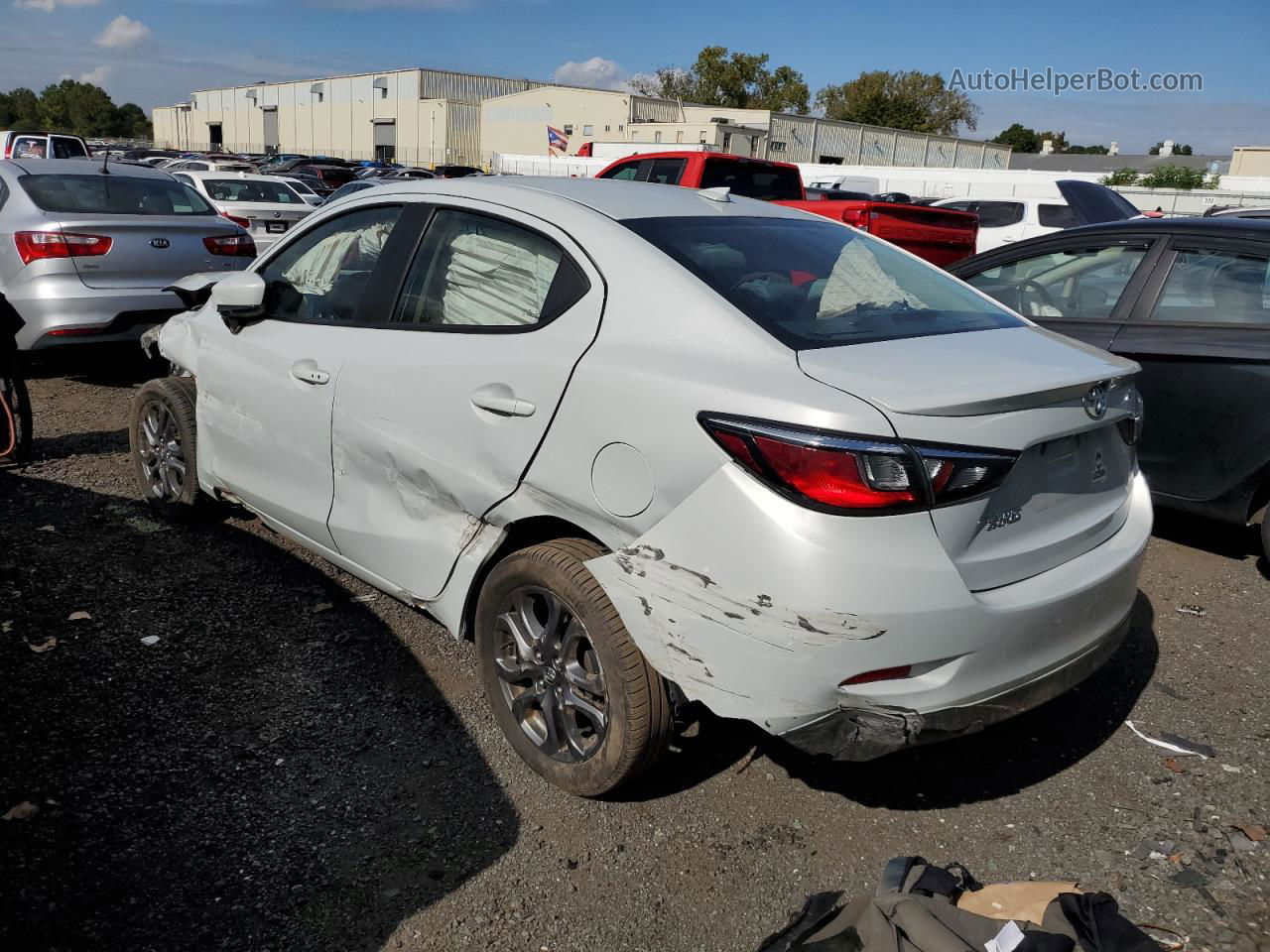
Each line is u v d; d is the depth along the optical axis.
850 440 2.27
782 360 2.50
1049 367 2.68
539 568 2.81
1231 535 5.26
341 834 2.76
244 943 2.37
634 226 3.01
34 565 4.34
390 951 2.37
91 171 7.89
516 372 2.88
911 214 10.64
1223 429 4.52
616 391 2.62
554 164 28.73
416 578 3.28
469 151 65.69
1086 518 2.83
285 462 3.78
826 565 2.28
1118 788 3.07
